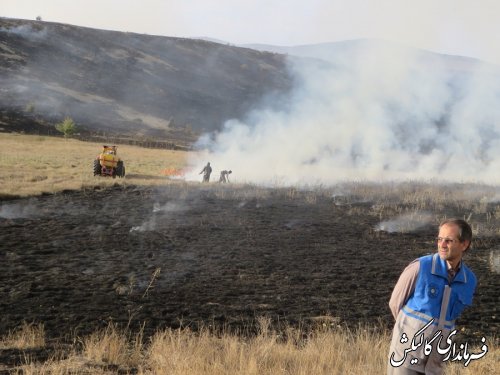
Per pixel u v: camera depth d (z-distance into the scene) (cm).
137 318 940
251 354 696
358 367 661
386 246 1581
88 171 3528
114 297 1056
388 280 1248
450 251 431
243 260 1378
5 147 6003
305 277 1248
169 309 992
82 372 655
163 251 1446
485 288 1213
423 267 440
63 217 1855
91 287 1120
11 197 2212
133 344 802
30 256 1348
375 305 1066
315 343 779
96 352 723
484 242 1667
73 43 16800
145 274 1230
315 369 654
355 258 1435
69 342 805
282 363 685
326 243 1591
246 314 987
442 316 434
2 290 1076
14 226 1683
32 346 773
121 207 2084
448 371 657
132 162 5197
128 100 14362
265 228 1769
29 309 970
